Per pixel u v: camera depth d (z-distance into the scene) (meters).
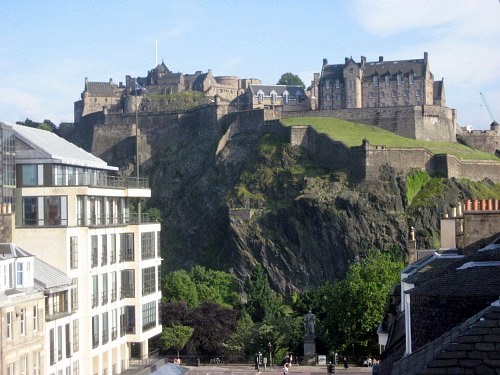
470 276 24.75
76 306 85.00
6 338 63.50
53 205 87.69
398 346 34.00
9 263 67.31
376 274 123.62
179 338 142.25
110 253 94.75
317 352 136.25
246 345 144.88
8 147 88.25
